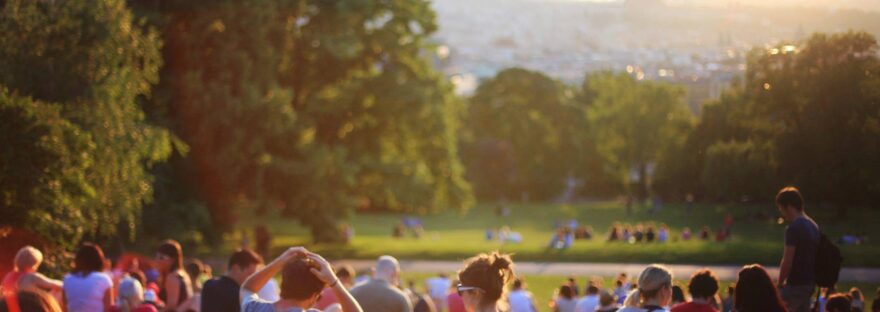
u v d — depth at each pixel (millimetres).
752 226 26062
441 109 53375
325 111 49219
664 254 35594
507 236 63594
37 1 23094
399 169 50844
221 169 42438
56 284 12047
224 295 9984
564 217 85875
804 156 20422
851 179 19812
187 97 41625
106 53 23844
